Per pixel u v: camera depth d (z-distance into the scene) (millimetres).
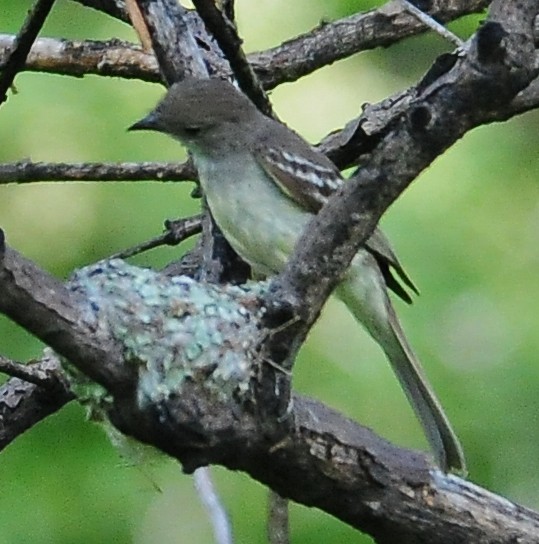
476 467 11953
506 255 12484
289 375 6863
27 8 12766
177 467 11703
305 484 7379
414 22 10633
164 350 6672
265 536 11547
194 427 6762
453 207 12617
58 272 12664
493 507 7750
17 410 8438
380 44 10695
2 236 5984
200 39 10281
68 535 11453
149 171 9852
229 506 11648
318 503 7527
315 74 13375
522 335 12125
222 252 10023
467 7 10711
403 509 7609
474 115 6332
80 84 12789
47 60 10281
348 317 12172
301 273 6809
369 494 7527
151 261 12508
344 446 7367
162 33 9766
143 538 11516
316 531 11445
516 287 12266
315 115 13242
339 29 10688
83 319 6469
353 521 7645
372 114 9953
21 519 11445
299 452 7227
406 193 12594
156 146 12625
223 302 6914
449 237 12461
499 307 12211
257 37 13203
